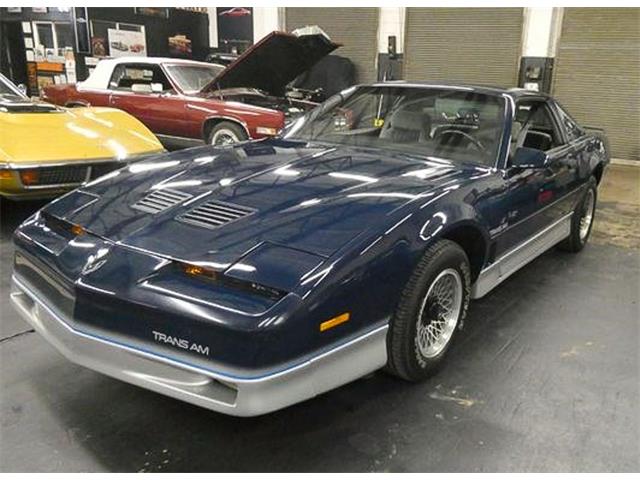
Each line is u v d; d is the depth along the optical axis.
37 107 4.68
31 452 1.95
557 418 2.23
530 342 2.87
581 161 3.91
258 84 7.12
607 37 8.81
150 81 7.30
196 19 12.28
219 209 2.17
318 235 1.96
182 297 1.75
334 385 1.89
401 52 10.66
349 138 3.27
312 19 11.29
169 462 1.93
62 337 1.98
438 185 2.45
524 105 3.29
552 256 4.36
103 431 2.08
